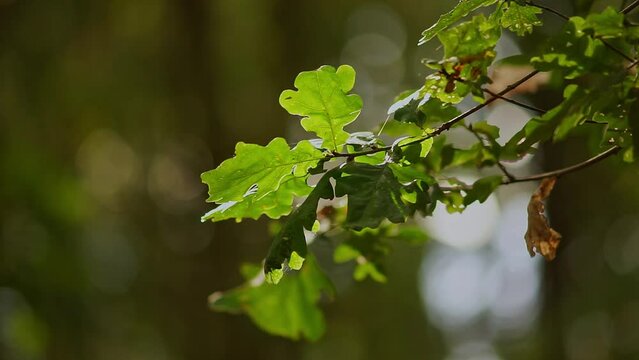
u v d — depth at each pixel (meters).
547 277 12.95
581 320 13.55
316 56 13.94
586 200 12.18
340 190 2.77
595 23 2.90
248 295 4.85
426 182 2.94
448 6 14.38
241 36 13.39
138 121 13.73
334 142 2.96
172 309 14.11
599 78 3.20
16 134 13.01
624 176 11.33
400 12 14.45
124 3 12.95
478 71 2.94
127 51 13.35
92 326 13.08
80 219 13.23
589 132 4.04
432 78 2.92
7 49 12.84
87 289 13.00
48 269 12.62
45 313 12.59
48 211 12.80
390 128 3.58
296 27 13.45
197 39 12.95
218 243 12.45
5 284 12.41
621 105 2.97
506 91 3.00
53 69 13.10
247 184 2.97
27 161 12.80
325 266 11.40
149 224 14.52
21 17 12.83
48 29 12.95
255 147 2.91
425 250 17.61
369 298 16.23
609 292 13.57
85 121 13.58
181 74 13.09
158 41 13.19
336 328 15.95
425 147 3.03
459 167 3.91
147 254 14.46
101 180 14.56
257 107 13.29
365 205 2.70
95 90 13.44
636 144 2.95
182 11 12.91
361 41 14.59
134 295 14.50
